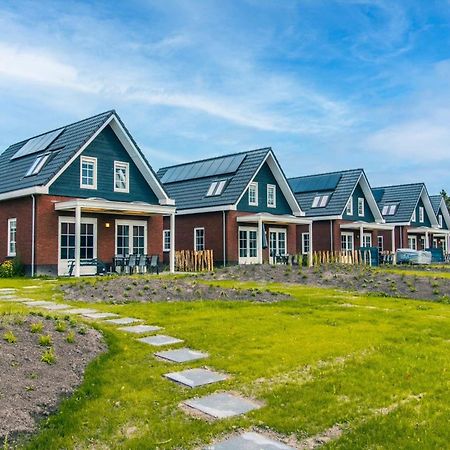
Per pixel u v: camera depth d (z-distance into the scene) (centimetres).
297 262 2419
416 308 1117
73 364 612
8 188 2147
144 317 954
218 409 493
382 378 576
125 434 442
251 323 893
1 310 894
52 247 1970
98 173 2159
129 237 2256
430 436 426
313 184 3616
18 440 428
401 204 4119
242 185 2625
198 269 2344
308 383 561
